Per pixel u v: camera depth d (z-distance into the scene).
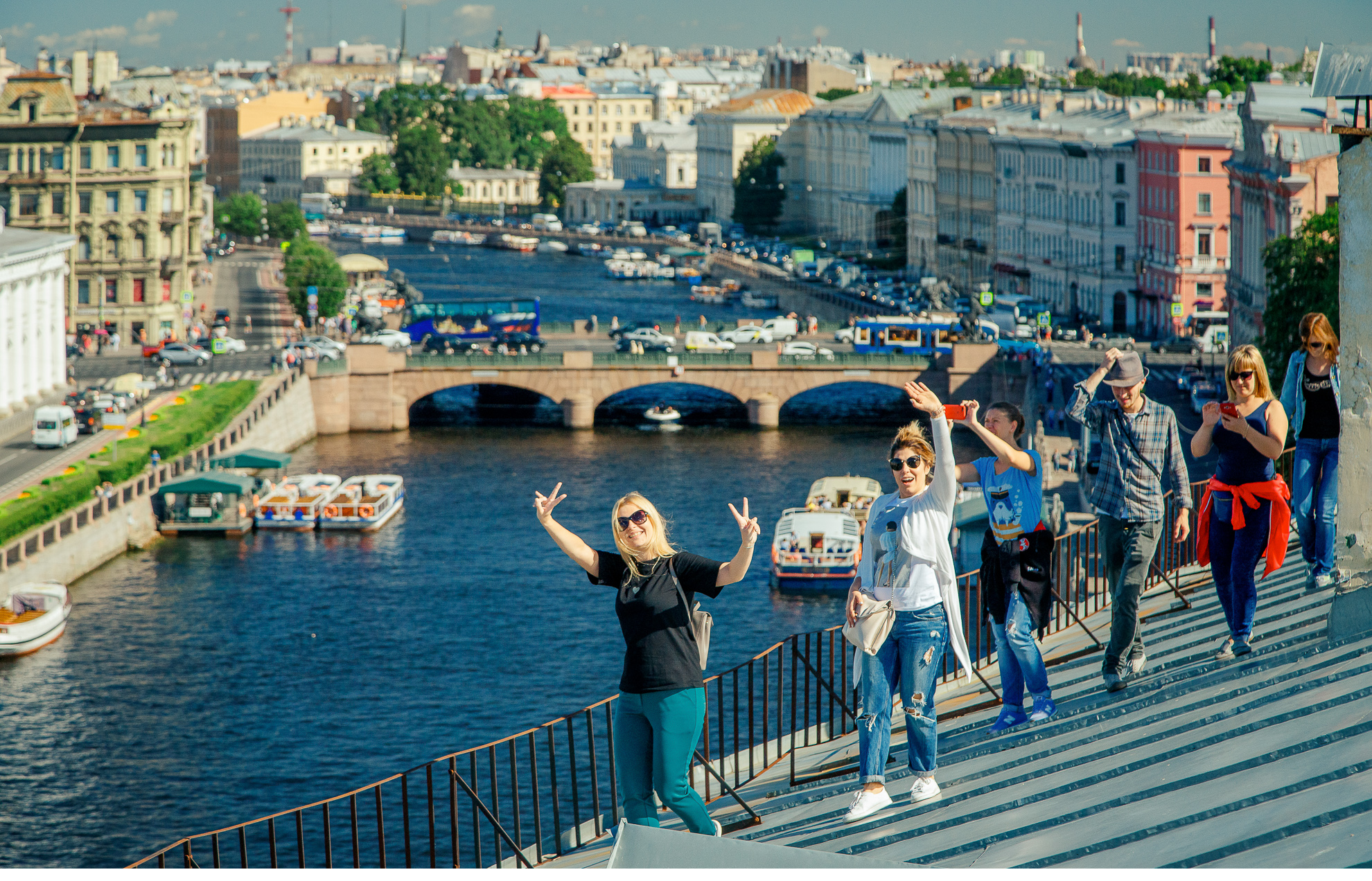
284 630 85.06
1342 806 12.62
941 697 22.27
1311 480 21.52
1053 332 185.62
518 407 169.50
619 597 16.20
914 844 15.27
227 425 135.62
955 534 68.56
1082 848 13.66
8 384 142.25
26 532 93.88
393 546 105.69
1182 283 176.62
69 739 67.88
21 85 182.38
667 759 16.06
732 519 113.12
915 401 16.70
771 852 13.22
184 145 189.12
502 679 75.81
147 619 87.44
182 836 58.38
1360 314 16.83
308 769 64.31
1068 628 24.38
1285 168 136.12
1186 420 130.12
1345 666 16.58
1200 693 17.72
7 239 149.25
